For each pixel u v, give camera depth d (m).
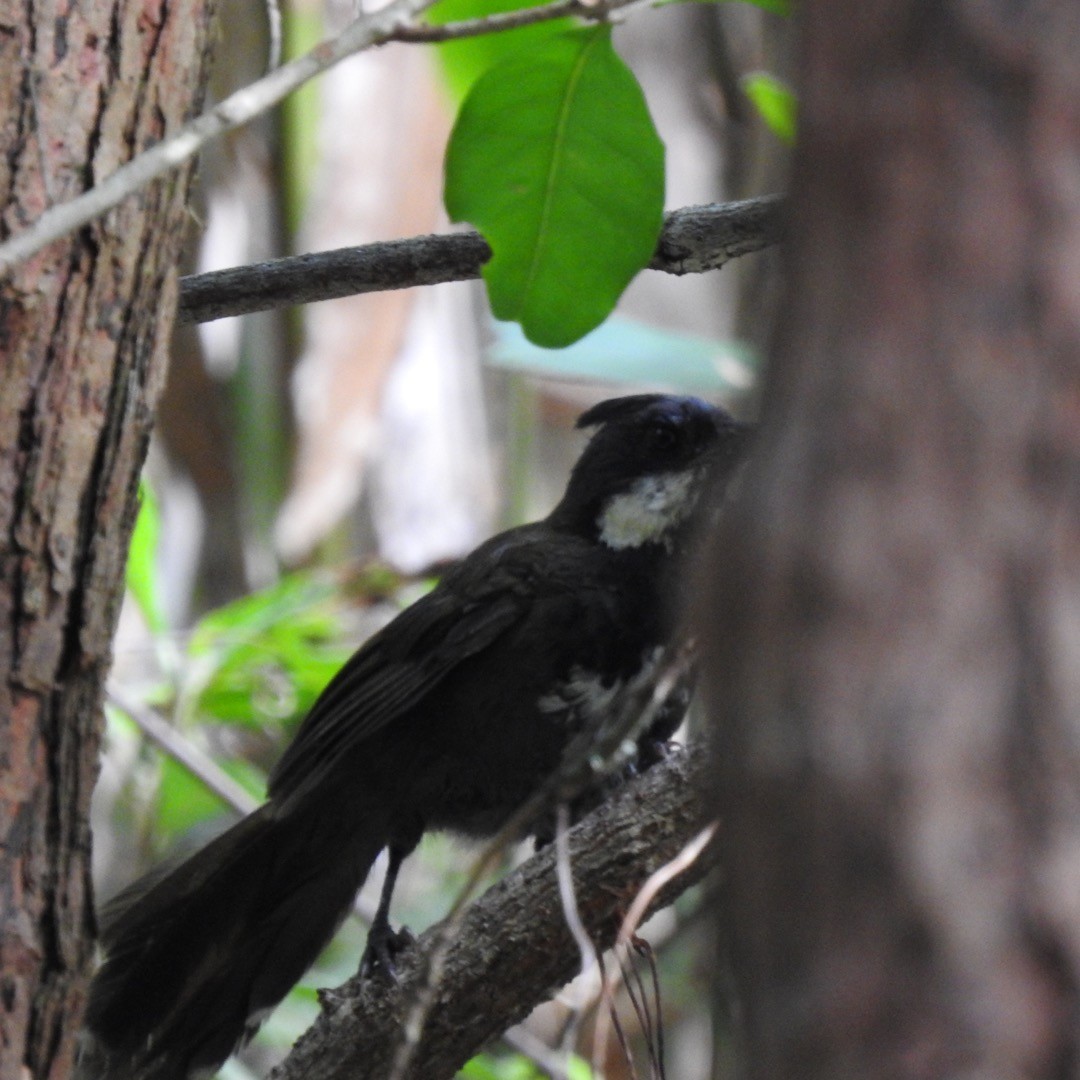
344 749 8.84
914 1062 2.49
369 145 14.52
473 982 6.90
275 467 15.10
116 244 5.43
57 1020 5.55
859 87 2.78
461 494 14.98
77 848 5.59
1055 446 2.64
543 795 5.31
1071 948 2.48
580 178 6.27
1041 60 2.70
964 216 2.71
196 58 5.70
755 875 2.66
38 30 5.37
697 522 9.09
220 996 8.73
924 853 2.54
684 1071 12.15
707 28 15.46
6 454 5.32
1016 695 2.58
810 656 2.65
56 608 5.42
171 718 11.88
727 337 15.15
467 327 15.26
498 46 7.23
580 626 8.95
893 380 2.70
